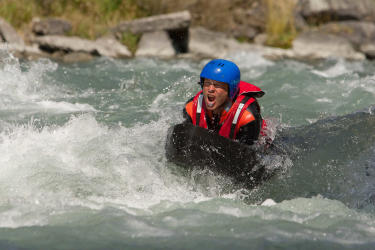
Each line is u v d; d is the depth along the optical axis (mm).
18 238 11875
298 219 13555
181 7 50562
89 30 45250
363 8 54344
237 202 14805
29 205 13812
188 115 16984
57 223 12766
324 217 13711
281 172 16750
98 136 18422
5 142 17344
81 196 14672
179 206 14312
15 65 27266
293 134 19641
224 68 15797
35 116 21656
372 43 51125
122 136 18750
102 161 16641
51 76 29000
